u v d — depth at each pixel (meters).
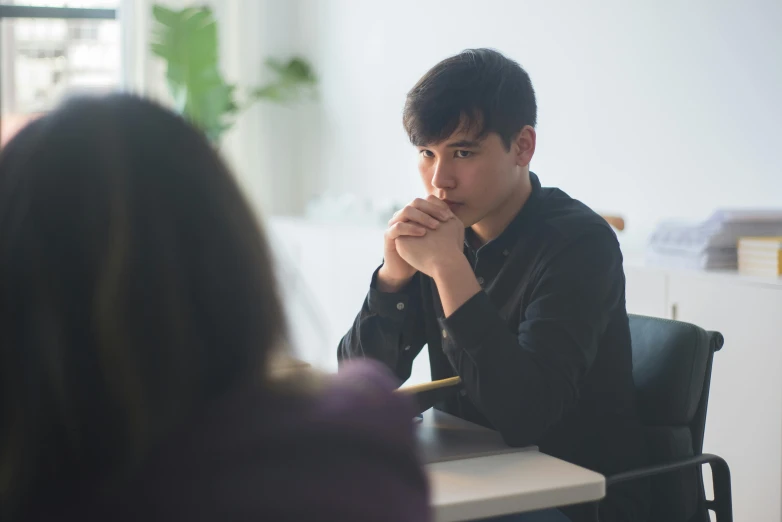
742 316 2.03
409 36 4.11
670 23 2.71
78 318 0.43
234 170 0.51
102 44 5.41
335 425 0.48
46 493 0.43
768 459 1.99
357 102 4.62
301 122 5.24
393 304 1.44
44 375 0.42
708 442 2.17
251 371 0.48
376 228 3.83
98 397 0.42
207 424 0.46
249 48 5.25
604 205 3.02
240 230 0.48
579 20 3.08
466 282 1.23
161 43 4.61
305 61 5.20
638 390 1.46
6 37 5.39
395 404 0.53
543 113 3.30
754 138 2.45
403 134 4.17
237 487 0.43
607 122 2.98
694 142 2.65
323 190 5.04
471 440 1.18
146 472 0.44
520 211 1.44
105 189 0.44
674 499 1.39
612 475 1.27
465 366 1.20
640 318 1.53
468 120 1.33
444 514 0.90
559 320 1.27
